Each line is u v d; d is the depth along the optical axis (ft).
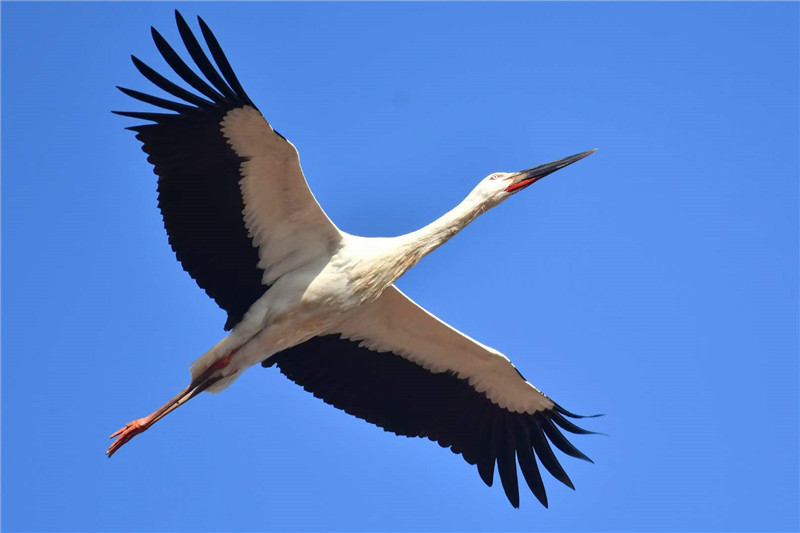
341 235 49.93
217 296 51.11
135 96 47.60
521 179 54.24
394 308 53.72
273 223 49.44
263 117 46.83
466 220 53.11
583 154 55.26
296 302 49.44
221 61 46.50
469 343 55.01
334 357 55.72
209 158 48.32
